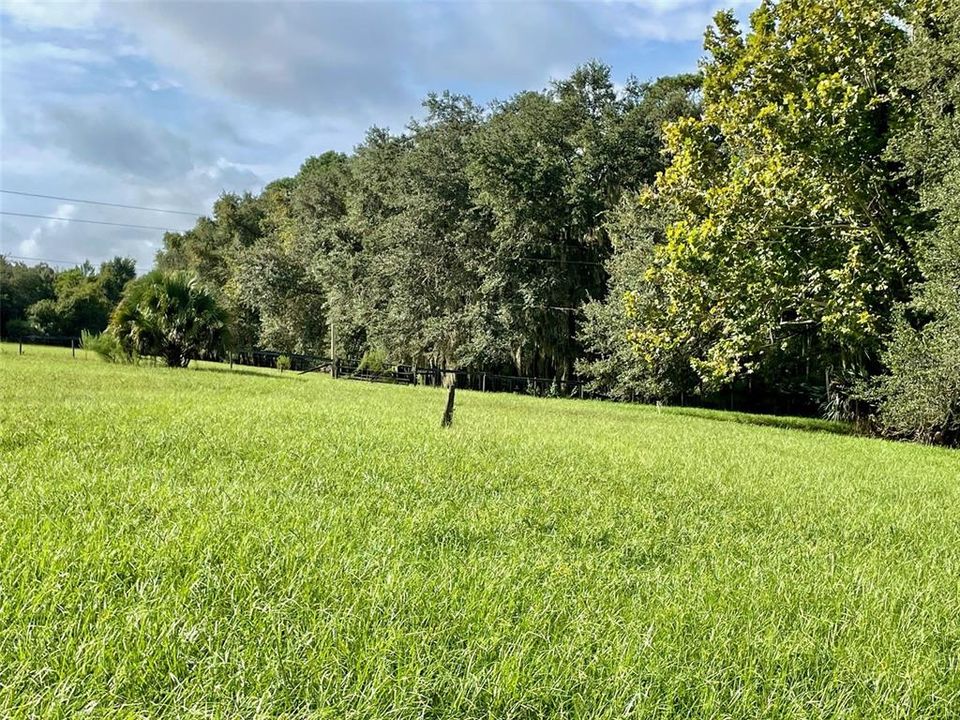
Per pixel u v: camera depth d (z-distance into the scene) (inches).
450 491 267.3
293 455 318.7
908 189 875.4
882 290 856.9
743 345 930.1
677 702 110.8
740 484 354.0
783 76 933.8
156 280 1227.9
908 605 170.2
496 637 124.0
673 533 232.5
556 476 325.1
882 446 722.8
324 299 2379.4
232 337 1278.3
